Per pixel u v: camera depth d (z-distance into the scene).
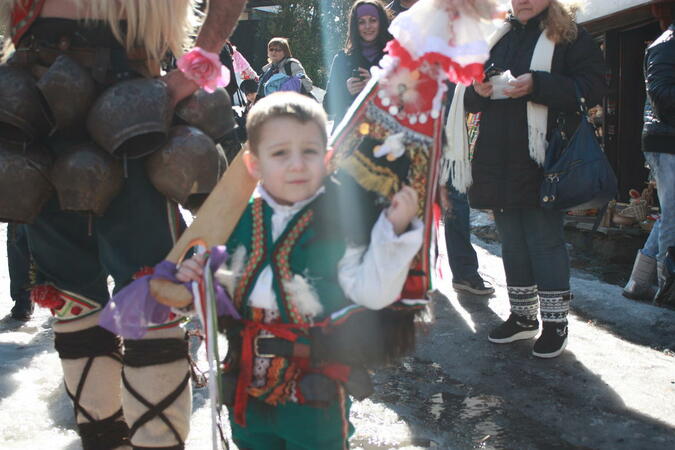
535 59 3.83
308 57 20.42
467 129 4.03
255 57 20.88
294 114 1.82
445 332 4.35
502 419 3.21
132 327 1.91
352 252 1.79
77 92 2.07
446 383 3.62
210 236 1.91
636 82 7.72
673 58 4.86
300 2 20.52
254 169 1.91
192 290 1.87
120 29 2.20
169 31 2.28
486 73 3.76
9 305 5.08
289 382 1.85
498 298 5.02
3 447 2.85
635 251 6.74
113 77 2.19
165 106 2.12
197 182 2.15
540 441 3.01
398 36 1.85
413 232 1.69
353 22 4.61
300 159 1.81
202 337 2.36
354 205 1.80
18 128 2.12
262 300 1.85
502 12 1.86
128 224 2.19
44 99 2.13
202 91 2.29
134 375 2.12
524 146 3.82
